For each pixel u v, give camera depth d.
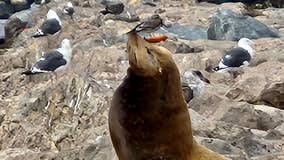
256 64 17.59
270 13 31.39
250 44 17.48
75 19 26.19
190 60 17.44
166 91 3.43
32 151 9.63
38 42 20.70
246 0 38.81
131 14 26.20
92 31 21.47
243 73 15.62
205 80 14.62
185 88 12.06
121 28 21.66
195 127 8.85
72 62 17.28
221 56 17.80
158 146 3.46
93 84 11.55
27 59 19.88
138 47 3.37
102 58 17.20
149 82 3.38
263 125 11.20
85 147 8.41
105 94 11.16
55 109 11.20
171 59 3.44
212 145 7.69
